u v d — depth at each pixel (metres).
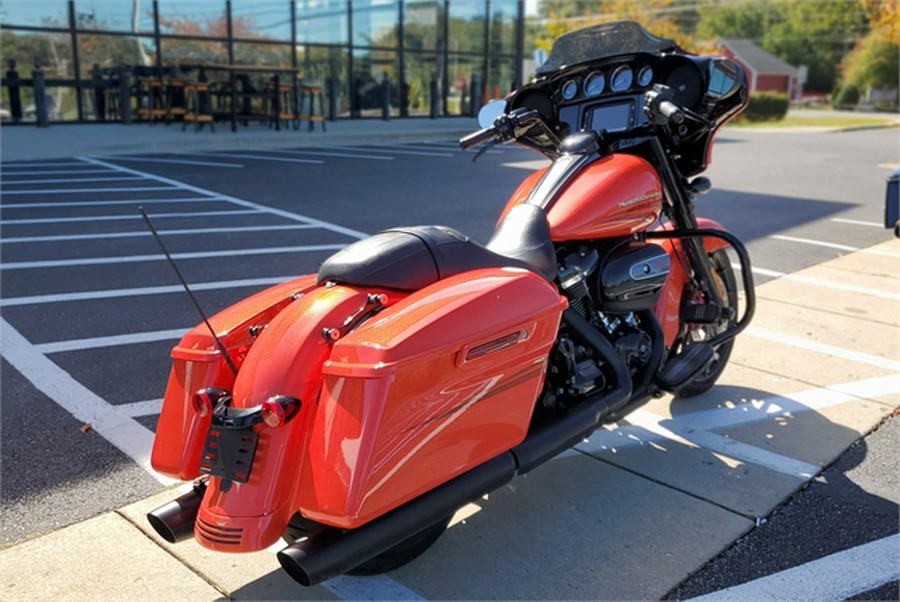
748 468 3.49
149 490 3.29
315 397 2.26
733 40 75.62
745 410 4.09
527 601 2.63
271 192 10.79
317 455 2.16
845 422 3.94
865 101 65.69
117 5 18.95
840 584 2.70
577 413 2.95
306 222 8.70
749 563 2.82
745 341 5.08
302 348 2.27
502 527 3.05
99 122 19.48
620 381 3.14
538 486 3.35
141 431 3.80
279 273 6.55
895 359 4.77
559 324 2.91
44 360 4.66
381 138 19.25
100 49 19.05
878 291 6.24
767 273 6.80
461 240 2.72
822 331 5.27
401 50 23.22
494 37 24.94
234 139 17.05
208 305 5.68
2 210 9.12
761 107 37.84
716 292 3.95
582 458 3.59
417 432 2.24
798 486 3.33
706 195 11.05
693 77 3.46
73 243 7.54
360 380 2.13
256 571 2.77
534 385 2.63
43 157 14.38
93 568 2.76
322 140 18.30
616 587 2.70
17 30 17.95
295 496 2.20
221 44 20.31
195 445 2.45
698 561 2.83
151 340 5.00
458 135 20.62
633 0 51.16
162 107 19.30
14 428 3.81
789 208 10.05
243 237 7.89
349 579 2.73
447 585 2.71
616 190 3.22
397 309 2.36
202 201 9.98
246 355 2.50
